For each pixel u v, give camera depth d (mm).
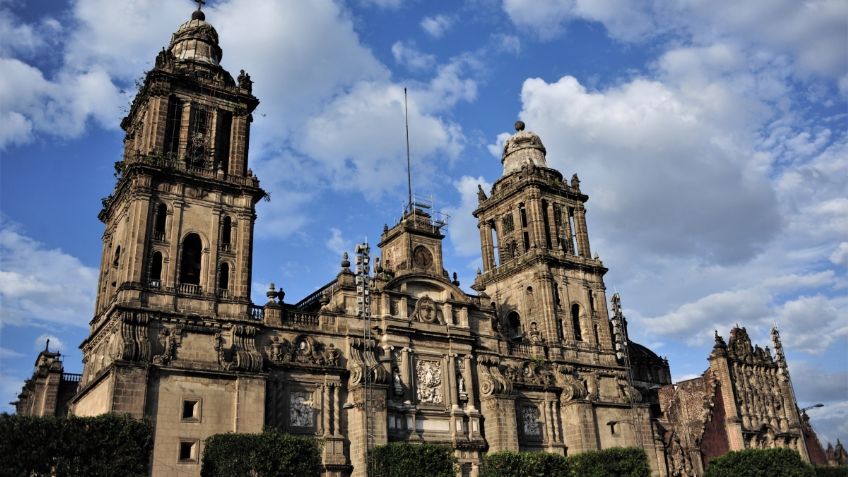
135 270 60906
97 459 45656
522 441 77750
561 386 82812
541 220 90750
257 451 52656
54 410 74000
